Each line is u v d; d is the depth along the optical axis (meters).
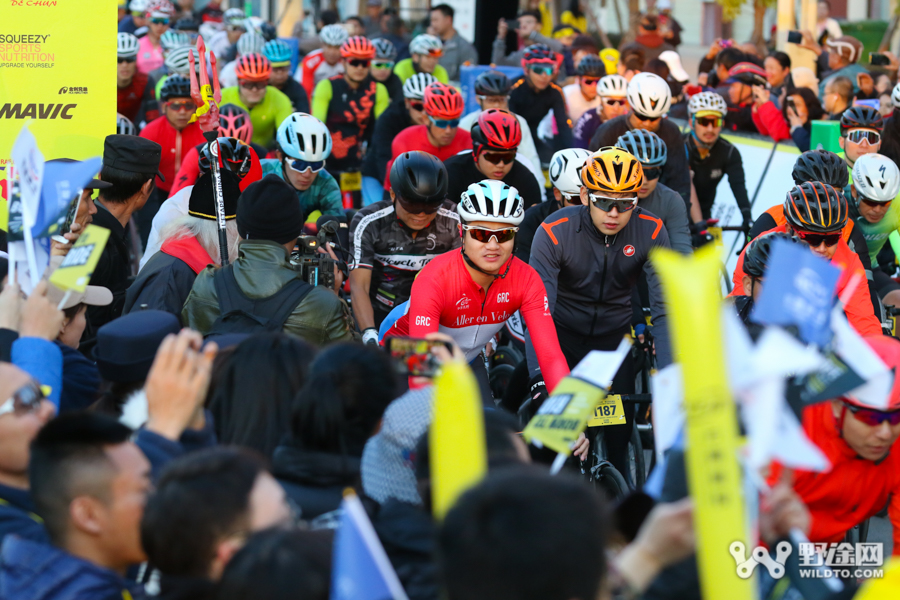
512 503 2.51
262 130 16.72
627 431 8.62
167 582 3.41
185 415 4.29
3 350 5.04
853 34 31.98
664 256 2.52
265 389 4.87
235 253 7.96
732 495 2.48
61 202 4.80
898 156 13.52
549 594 2.44
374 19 32.62
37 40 8.28
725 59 21.23
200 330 6.75
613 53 24.48
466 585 2.49
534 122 17.61
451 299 7.39
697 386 2.47
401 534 3.70
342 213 11.40
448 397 2.91
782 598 3.91
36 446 3.72
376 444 4.09
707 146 13.27
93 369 6.07
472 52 27.00
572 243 8.44
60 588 3.55
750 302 7.45
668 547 2.93
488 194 7.01
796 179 10.30
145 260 8.59
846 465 5.02
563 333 8.98
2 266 6.54
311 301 6.64
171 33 22.47
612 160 8.00
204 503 3.33
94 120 8.41
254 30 25.14
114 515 3.69
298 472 4.23
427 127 13.45
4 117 8.29
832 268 2.67
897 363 4.75
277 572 3.01
